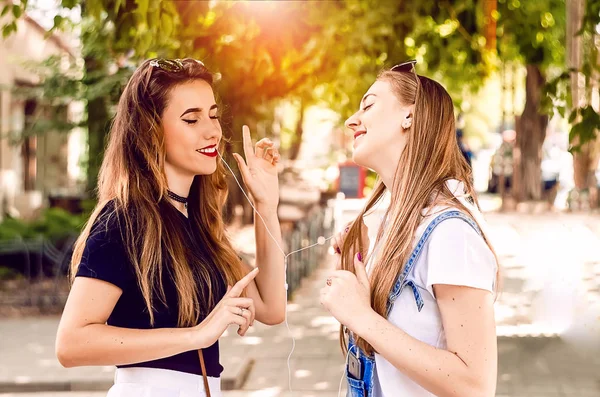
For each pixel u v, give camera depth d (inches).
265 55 338.6
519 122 913.5
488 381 88.0
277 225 120.9
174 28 243.8
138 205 101.6
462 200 96.0
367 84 390.3
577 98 242.8
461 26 394.6
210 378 105.1
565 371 281.0
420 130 98.0
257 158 121.4
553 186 978.1
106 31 427.5
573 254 543.2
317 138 1425.9
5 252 472.4
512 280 466.0
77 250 102.9
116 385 101.4
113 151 105.5
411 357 88.0
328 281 94.3
